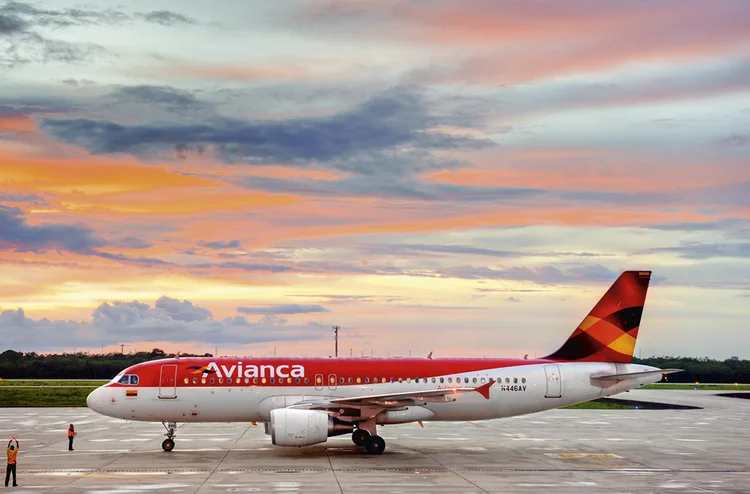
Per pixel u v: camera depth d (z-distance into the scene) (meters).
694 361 185.38
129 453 47.91
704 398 110.06
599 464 44.72
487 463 44.69
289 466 42.75
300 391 48.94
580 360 52.81
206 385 48.41
